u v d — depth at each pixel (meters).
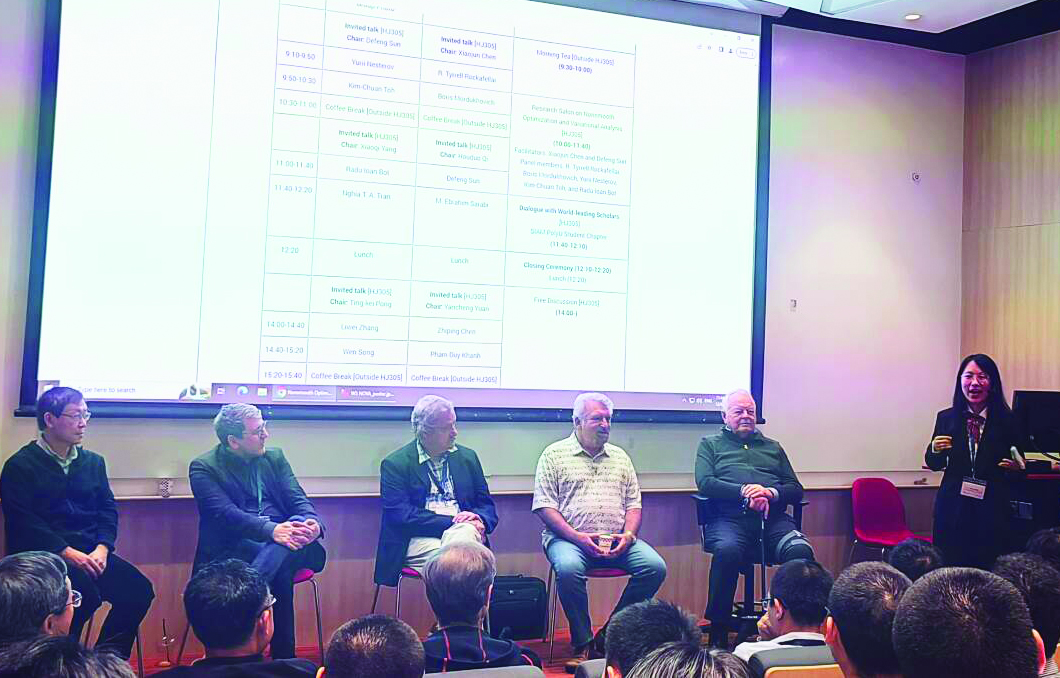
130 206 3.55
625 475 3.89
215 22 3.67
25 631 1.68
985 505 3.83
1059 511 3.86
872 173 4.96
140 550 3.57
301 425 3.76
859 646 1.33
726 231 4.48
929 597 1.11
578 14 4.23
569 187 4.18
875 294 4.95
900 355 4.99
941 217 5.12
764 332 4.54
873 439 4.90
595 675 1.69
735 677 1.08
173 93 3.62
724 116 4.49
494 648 1.98
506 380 4.04
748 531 3.94
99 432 3.50
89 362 3.48
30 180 3.47
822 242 4.83
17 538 2.97
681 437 4.39
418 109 3.94
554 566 3.59
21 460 3.04
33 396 3.41
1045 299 4.73
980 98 5.13
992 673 1.04
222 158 3.67
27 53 3.47
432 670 1.91
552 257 4.14
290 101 3.75
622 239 4.27
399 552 3.47
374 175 3.86
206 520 3.25
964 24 4.67
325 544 3.81
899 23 4.55
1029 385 4.79
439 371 3.93
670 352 4.34
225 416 3.32
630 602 3.59
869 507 4.61
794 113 4.79
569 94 4.20
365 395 3.81
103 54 3.54
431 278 3.93
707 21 4.47
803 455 4.74
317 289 3.77
